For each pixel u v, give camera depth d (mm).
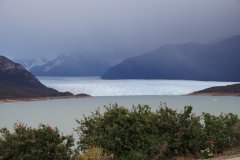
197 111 82625
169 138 15570
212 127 17219
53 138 12781
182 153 15914
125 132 14695
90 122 15641
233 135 17719
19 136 12320
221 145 16844
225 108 99750
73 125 54938
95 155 13234
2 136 12711
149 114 16094
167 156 15562
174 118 16266
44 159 12242
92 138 14523
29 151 12195
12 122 80312
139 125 15039
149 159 14812
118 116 15156
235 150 16969
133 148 14680
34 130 12680
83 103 182875
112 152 14320
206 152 15844
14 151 12102
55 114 102250
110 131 14500
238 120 18500
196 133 16094
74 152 13578
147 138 14852
